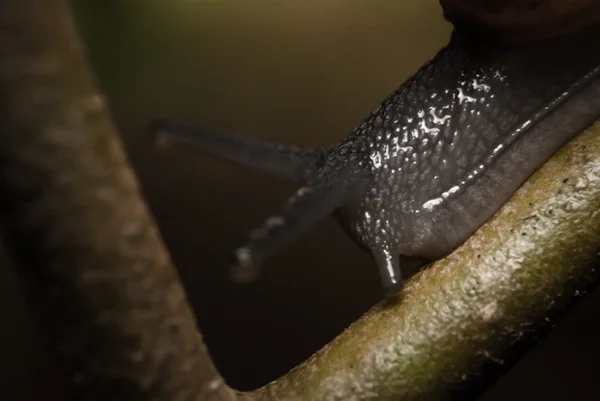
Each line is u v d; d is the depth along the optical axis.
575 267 0.06
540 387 0.14
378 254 0.07
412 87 0.08
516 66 0.07
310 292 0.18
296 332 0.16
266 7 0.43
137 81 0.34
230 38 0.38
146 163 0.26
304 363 0.06
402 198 0.07
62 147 0.05
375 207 0.07
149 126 0.07
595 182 0.06
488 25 0.07
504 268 0.06
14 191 0.05
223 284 0.18
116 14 0.37
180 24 0.40
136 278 0.05
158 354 0.06
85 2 0.36
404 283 0.06
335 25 0.38
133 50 0.36
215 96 0.32
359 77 0.32
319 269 0.19
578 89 0.07
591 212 0.06
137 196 0.05
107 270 0.05
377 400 0.06
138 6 0.39
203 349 0.06
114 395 0.06
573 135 0.07
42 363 0.15
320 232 0.21
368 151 0.08
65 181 0.05
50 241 0.05
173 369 0.06
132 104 0.31
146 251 0.05
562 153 0.06
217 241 0.21
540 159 0.07
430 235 0.07
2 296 0.18
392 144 0.07
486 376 0.06
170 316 0.06
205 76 0.34
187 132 0.07
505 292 0.06
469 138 0.07
